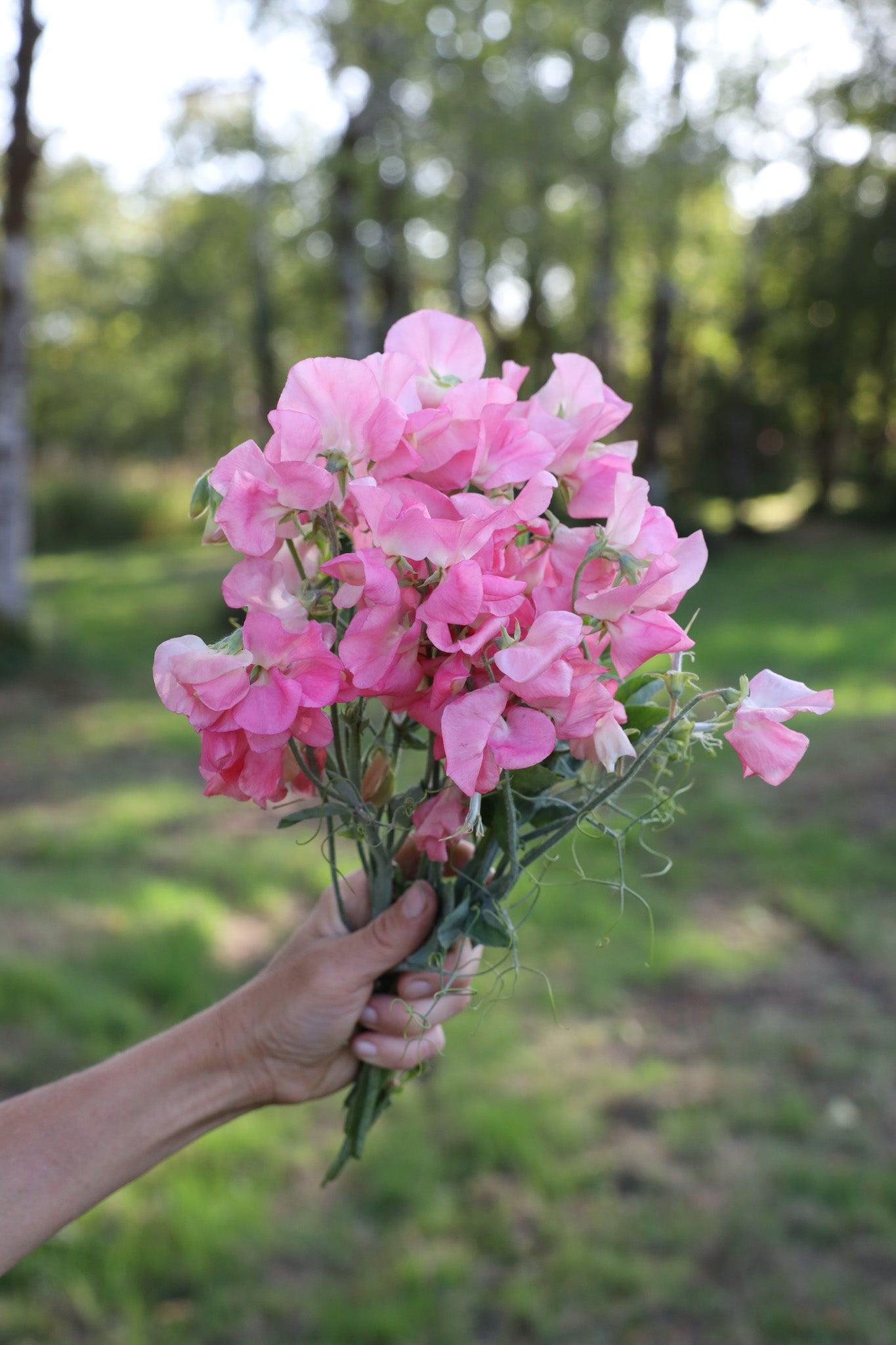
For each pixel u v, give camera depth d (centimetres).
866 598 1261
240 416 3266
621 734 111
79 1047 337
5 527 959
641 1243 283
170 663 100
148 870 499
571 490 119
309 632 101
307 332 1761
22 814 585
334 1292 264
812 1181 304
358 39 1117
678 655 115
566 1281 271
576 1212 293
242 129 1348
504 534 107
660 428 1605
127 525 2208
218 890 482
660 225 1428
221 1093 125
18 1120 118
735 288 2194
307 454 102
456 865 134
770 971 423
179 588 1507
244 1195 289
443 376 118
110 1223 274
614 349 1884
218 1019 126
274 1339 251
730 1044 372
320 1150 312
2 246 920
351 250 1212
